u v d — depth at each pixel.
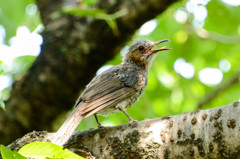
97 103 10.14
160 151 7.10
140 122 7.57
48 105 12.55
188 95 17.25
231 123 6.31
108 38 12.36
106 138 7.65
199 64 17.81
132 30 12.36
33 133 8.24
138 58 13.34
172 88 17.14
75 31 12.46
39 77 12.36
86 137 7.83
